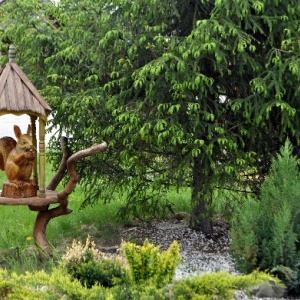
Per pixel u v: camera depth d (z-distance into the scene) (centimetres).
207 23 767
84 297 539
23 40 886
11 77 777
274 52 802
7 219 1023
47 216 817
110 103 828
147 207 953
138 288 548
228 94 867
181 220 1040
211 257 833
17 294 531
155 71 763
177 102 811
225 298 537
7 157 805
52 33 899
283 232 636
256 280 549
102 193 1019
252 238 646
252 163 841
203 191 845
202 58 834
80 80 896
